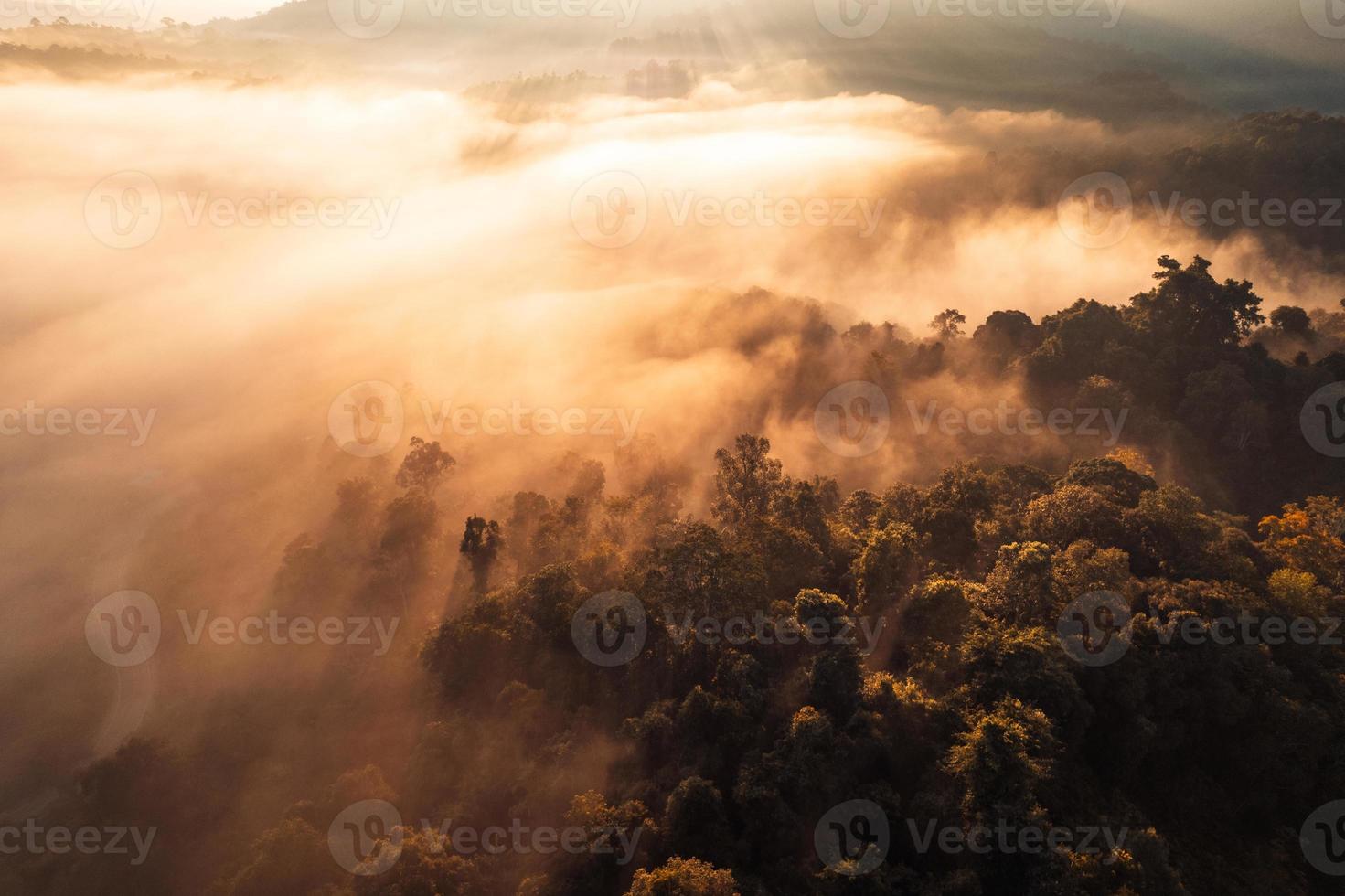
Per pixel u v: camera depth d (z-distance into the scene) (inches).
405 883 2289.6
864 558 2935.5
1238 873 2320.4
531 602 3346.5
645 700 2849.4
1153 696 2497.5
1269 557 3272.6
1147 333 5369.1
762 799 2249.0
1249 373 5088.6
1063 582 2765.7
